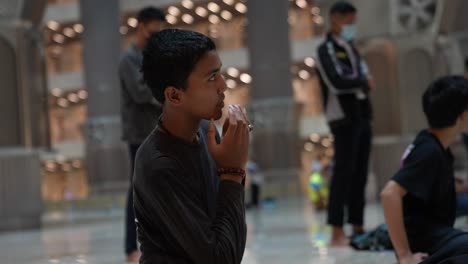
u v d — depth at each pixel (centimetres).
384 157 1175
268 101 2723
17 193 1248
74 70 4700
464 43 1136
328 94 660
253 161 2750
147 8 586
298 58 4131
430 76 1152
